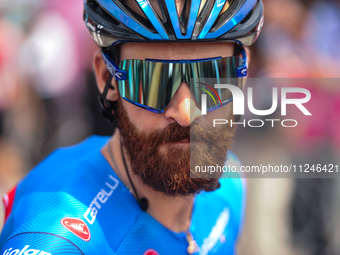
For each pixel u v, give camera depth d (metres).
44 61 3.43
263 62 2.42
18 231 0.97
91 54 3.51
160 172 1.03
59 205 1.04
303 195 2.19
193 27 0.97
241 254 2.23
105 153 1.27
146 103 1.03
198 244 1.31
